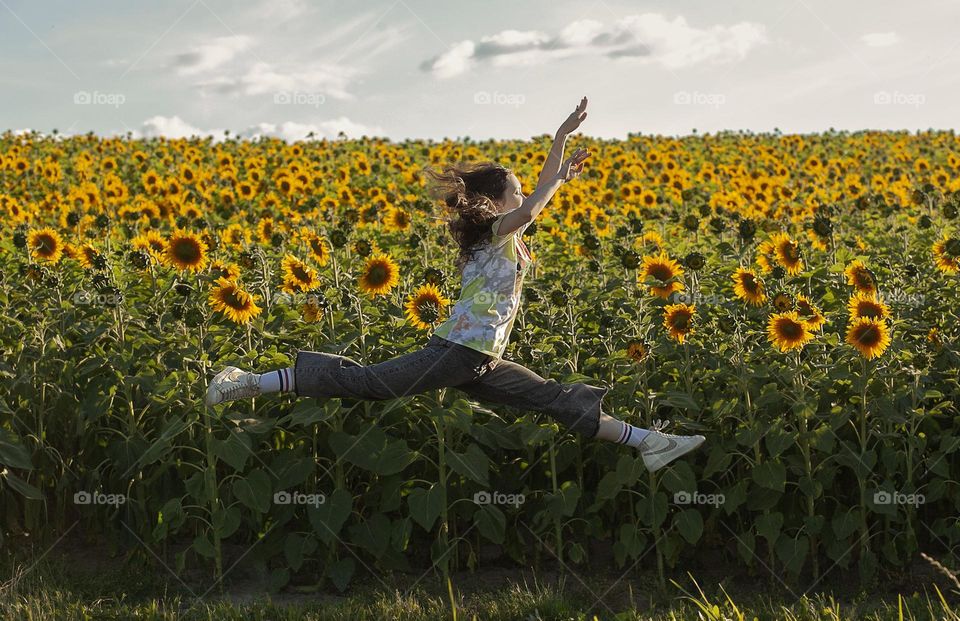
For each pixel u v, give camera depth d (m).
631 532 4.75
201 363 4.65
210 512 4.71
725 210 9.93
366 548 4.69
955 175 14.75
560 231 9.16
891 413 4.65
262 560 4.79
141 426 5.07
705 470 4.75
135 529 4.90
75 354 5.28
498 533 4.67
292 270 5.52
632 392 4.79
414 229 8.68
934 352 5.10
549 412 4.31
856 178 12.80
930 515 5.09
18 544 5.12
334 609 4.40
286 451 4.77
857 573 4.87
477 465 4.60
